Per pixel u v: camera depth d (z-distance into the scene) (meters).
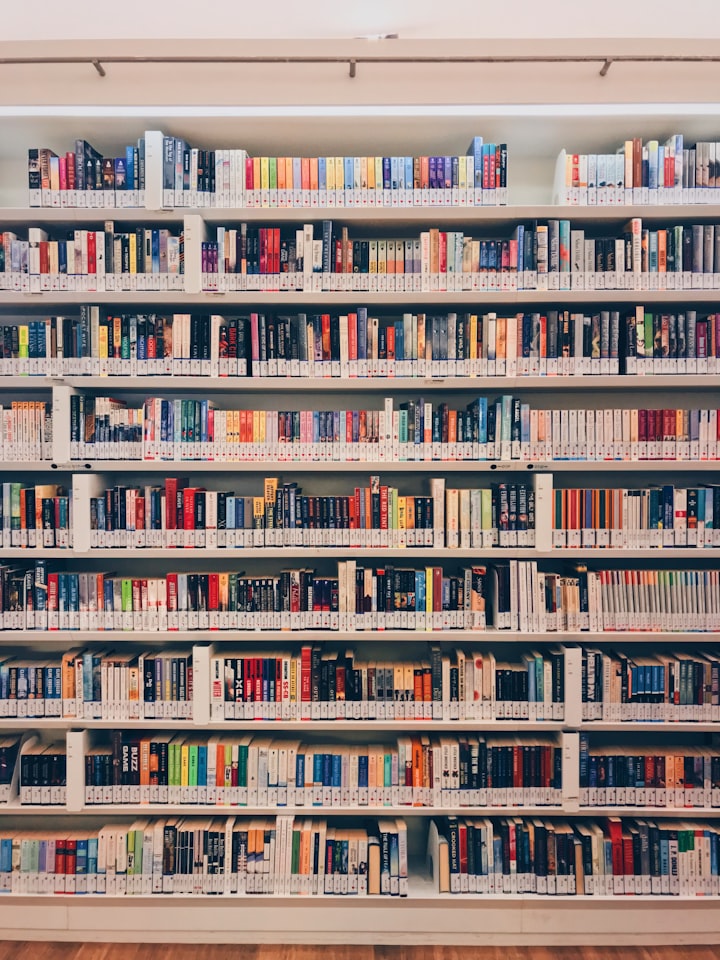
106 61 2.28
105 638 2.49
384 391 2.77
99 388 2.68
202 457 2.53
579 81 2.34
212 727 2.47
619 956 2.40
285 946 2.44
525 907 2.45
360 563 2.80
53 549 2.51
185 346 2.52
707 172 2.49
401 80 2.35
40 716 2.51
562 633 2.47
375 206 2.48
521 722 2.47
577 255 2.51
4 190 2.82
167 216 2.50
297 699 2.50
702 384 2.48
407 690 2.50
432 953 2.41
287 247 2.52
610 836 2.45
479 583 2.50
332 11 2.26
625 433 2.51
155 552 2.49
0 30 2.34
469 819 2.53
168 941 2.46
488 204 2.50
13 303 2.58
